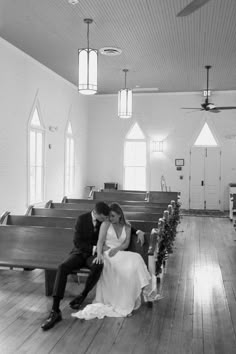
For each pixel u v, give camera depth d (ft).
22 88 22.67
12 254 12.85
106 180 36.96
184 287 14.01
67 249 12.56
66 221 14.69
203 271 16.08
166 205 20.83
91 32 18.63
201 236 23.61
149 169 36.06
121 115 23.36
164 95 35.40
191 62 24.07
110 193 25.38
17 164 22.31
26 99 23.27
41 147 26.27
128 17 16.57
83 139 35.88
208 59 23.31
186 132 35.27
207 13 15.84
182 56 22.66
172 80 29.66
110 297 11.71
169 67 25.39
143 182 36.47
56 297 10.83
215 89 33.47
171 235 16.65
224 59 23.25
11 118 21.45
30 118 23.81
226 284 14.43
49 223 14.82
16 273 15.15
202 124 34.91
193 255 18.83
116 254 11.79
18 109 22.26
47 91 26.50
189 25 17.35
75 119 33.32
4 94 20.57
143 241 12.38
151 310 11.74
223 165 34.83
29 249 12.84
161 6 15.31
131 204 21.34
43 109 25.91
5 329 10.28
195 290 13.70
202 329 10.49
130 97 23.43
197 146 35.14
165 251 14.61
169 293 13.34
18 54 21.91
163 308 11.93
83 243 12.02
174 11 15.79
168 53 22.03
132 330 10.34
